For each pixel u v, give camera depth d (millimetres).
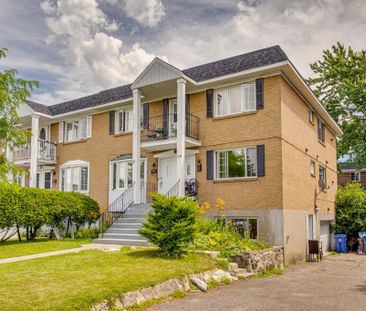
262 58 16359
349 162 32750
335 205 25344
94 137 22438
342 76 32094
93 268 9492
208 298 8711
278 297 8953
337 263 16828
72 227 18500
